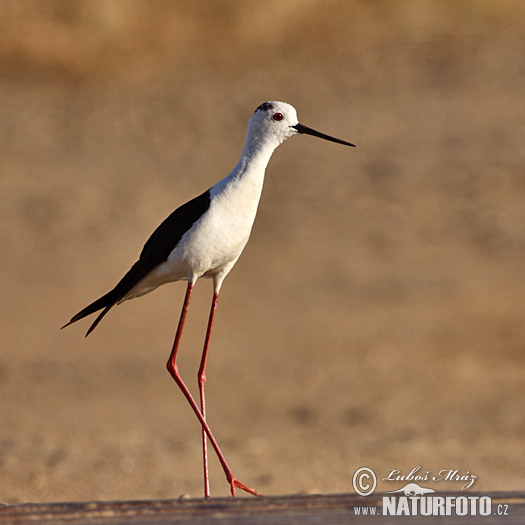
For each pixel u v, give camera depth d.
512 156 22.12
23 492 8.15
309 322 15.33
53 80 26.27
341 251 18.55
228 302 16.53
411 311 15.67
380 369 13.02
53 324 15.45
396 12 29.20
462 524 4.00
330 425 10.88
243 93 25.61
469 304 15.88
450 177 21.41
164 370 13.20
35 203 20.28
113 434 10.41
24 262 17.95
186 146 23.19
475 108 24.44
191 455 9.59
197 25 28.98
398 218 19.80
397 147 22.78
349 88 25.69
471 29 28.23
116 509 4.22
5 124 23.88
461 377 12.59
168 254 6.01
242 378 12.80
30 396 11.98
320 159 22.38
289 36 28.55
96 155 22.69
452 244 18.72
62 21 28.23
